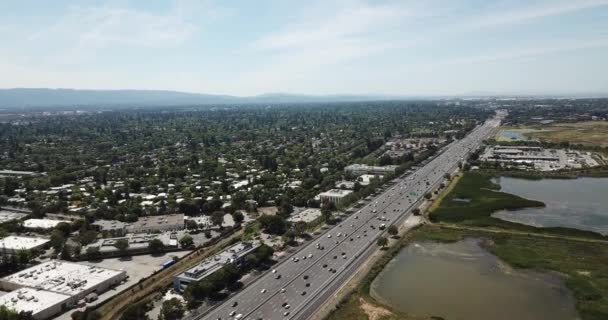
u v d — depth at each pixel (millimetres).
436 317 189500
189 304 199375
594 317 190750
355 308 196625
